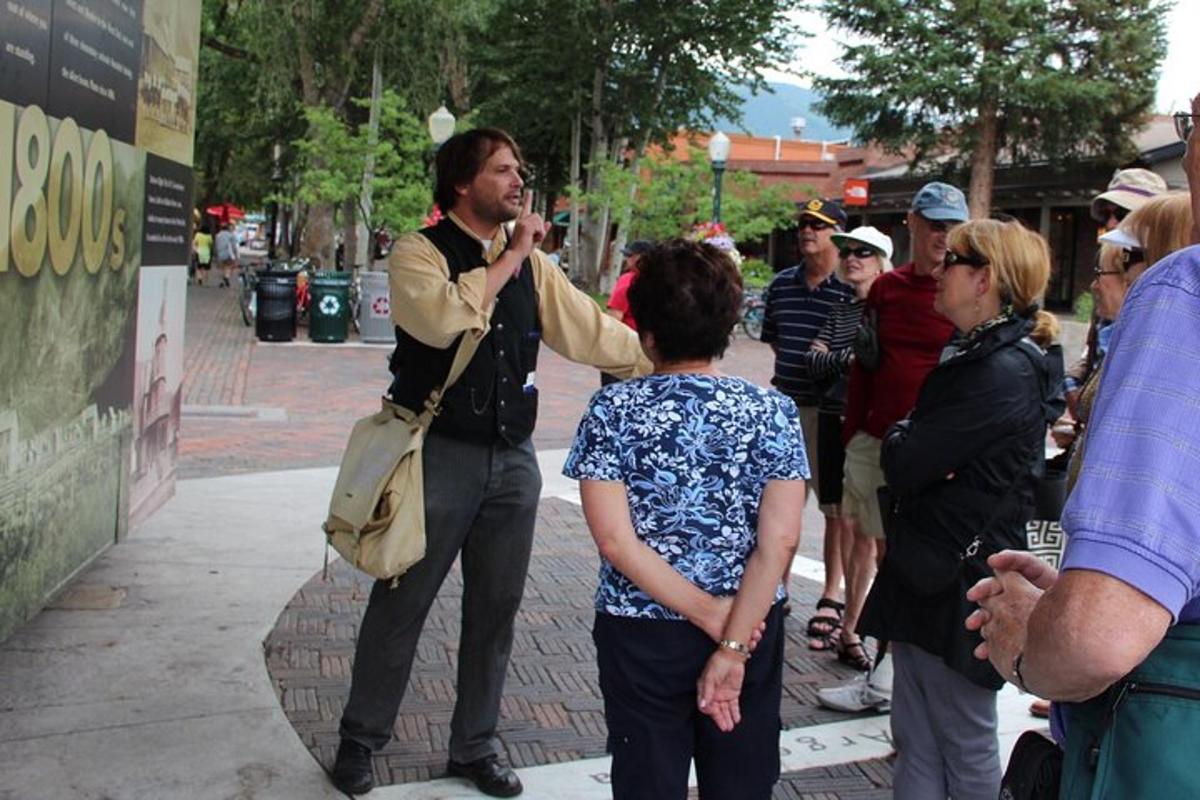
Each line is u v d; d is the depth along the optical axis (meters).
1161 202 2.61
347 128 23.05
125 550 6.12
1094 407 1.51
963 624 2.81
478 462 3.49
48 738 3.84
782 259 42.16
